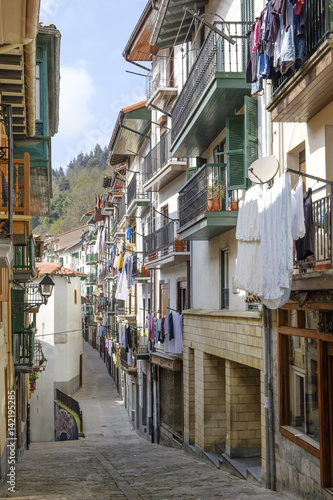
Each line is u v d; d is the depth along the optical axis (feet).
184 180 70.64
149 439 81.92
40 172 51.21
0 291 34.71
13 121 44.55
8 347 51.88
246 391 46.83
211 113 47.50
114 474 44.96
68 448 75.46
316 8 27.91
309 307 31.48
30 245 60.54
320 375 30.19
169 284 76.89
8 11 24.70
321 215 29.73
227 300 51.16
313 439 32.35
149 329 76.59
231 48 47.96
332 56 26.02
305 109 32.01
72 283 131.95
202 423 54.85
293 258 30.27
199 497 33.22
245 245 33.91
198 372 57.52
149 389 82.69
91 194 191.62
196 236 54.54
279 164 35.78
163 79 76.74
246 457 46.24
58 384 123.65
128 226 119.44
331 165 31.71
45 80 48.65
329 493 28.78
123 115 88.07
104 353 196.65
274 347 37.91
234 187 44.83
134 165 112.06
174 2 54.85
